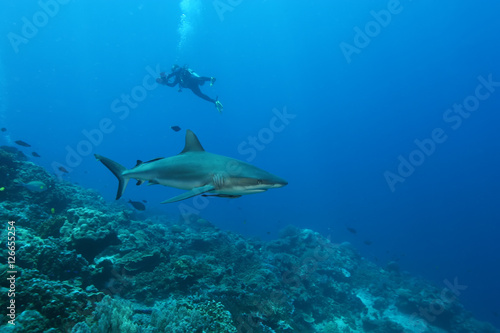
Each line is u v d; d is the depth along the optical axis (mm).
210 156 4391
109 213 13555
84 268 6930
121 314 4914
